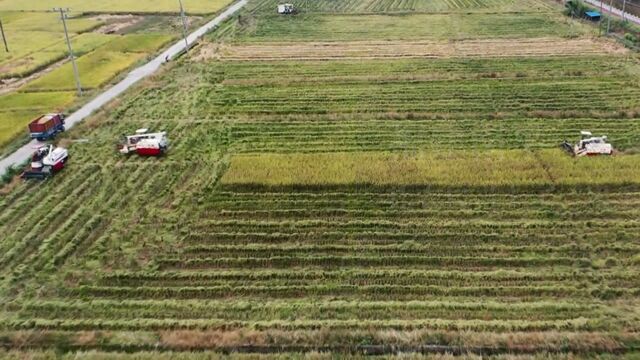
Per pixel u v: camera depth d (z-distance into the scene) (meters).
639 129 42.09
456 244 28.98
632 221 30.47
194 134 43.34
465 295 25.36
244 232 30.44
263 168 36.41
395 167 36.06
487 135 41.72
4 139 42.16
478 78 54.53
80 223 31.73
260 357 22.05
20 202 33.97
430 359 21.69
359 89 52.31
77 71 55.62
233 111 47.72
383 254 28.28
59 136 43.12
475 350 22.16
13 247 29.44
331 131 43.31
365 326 23.44
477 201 32.88
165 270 27.56
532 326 23.14
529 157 37.06
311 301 25.19
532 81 53.53
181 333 23.17
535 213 31.41
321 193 34.09
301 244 29.25
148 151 39.47
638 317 23.55
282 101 49.75
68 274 27.31
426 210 31.95
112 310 24.78
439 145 40.25
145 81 55.69
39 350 22.73
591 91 50.34
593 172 34.81
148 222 31.61
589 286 25.58
